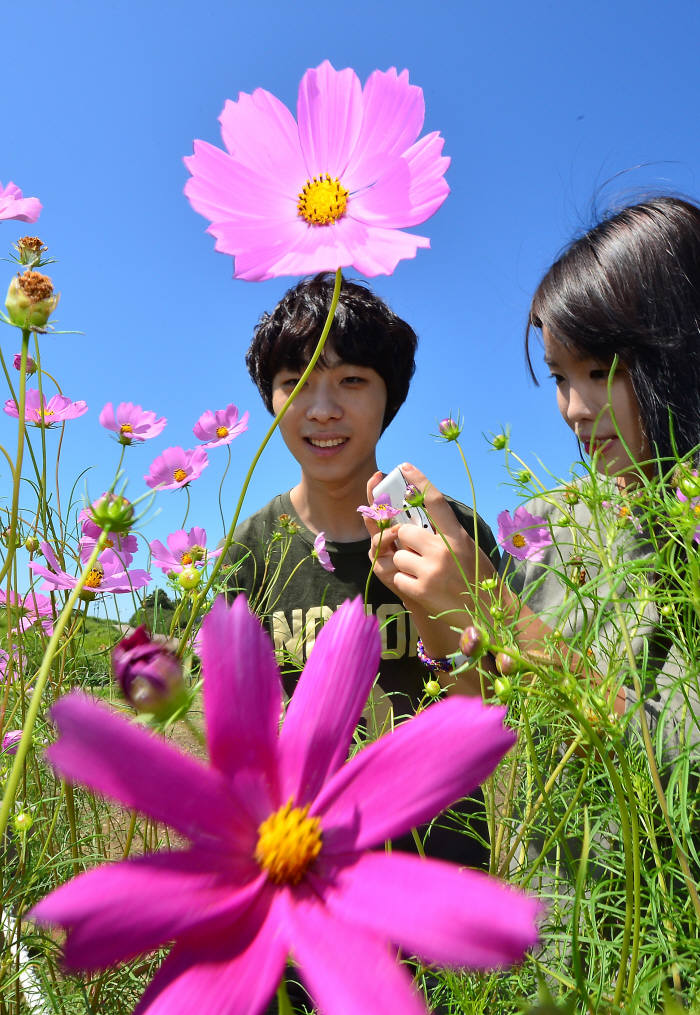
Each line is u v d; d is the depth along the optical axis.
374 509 0.89
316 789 0.22
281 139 0.37
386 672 1.12
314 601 1.25
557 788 0.58
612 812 0.50
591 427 0.79
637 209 0.81
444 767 0.21
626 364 0.75
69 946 0.18
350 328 1.22
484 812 0.66
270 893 0.20
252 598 1.24
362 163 0.35
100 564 0.80
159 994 0.18
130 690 0.25
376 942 0.18
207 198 0.35
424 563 0.80
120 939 0.18
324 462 1.25
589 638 0.52
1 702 0.65
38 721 0.66
